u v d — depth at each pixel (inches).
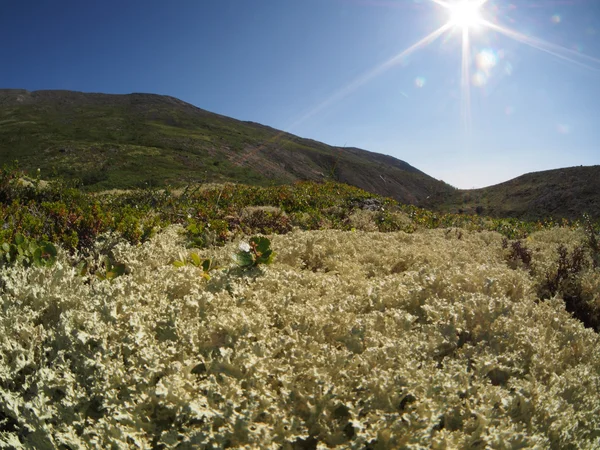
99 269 157.9
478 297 120.6
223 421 74.1
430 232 326.3
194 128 5915.4
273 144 5521.7
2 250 148.7
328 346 97.8
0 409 82.0
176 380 78.4
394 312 116.6
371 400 79.9
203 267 150.2
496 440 71.7
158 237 207.0
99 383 80.7
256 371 84.1
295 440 70.9
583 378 95.7
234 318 101.0
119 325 98.7
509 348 105.0
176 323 98.1
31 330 97.5
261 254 147.3
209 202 423.8
